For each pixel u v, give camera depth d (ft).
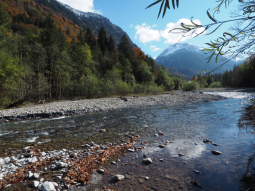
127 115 36.47
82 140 19.40
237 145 14.75
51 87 88.43
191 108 43.34
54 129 25.55
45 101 71.82
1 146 18.01
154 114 36.29
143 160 12.57
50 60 96.37
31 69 75.77
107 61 149.48
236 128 20.56
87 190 9.18
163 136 19.39
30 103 63.62
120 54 170.19
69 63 100.63
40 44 92.38
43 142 19.02
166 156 13.50
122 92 103.09
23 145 18.24
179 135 19.42
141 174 10.74
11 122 32.63
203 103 54.44
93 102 62.95
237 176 9.75
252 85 154.61
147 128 23.85
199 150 14.33
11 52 65.26
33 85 74.23
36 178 10.75
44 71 89.97
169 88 183.11
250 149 13.55
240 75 165.17
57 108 46.60
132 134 21.09
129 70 154.71
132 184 9.58
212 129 21.08
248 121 22.62
